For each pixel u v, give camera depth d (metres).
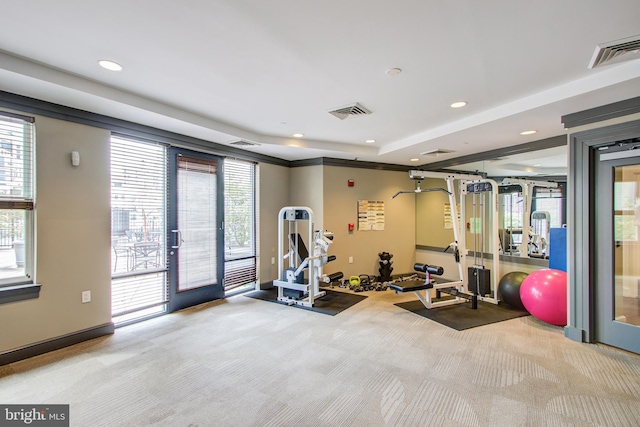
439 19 1.77
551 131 3.74
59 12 1.70
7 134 2.66
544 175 4.27
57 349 2.92
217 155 4.58
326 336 3.28
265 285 5.34
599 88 2.47
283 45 2.05
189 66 2.36
